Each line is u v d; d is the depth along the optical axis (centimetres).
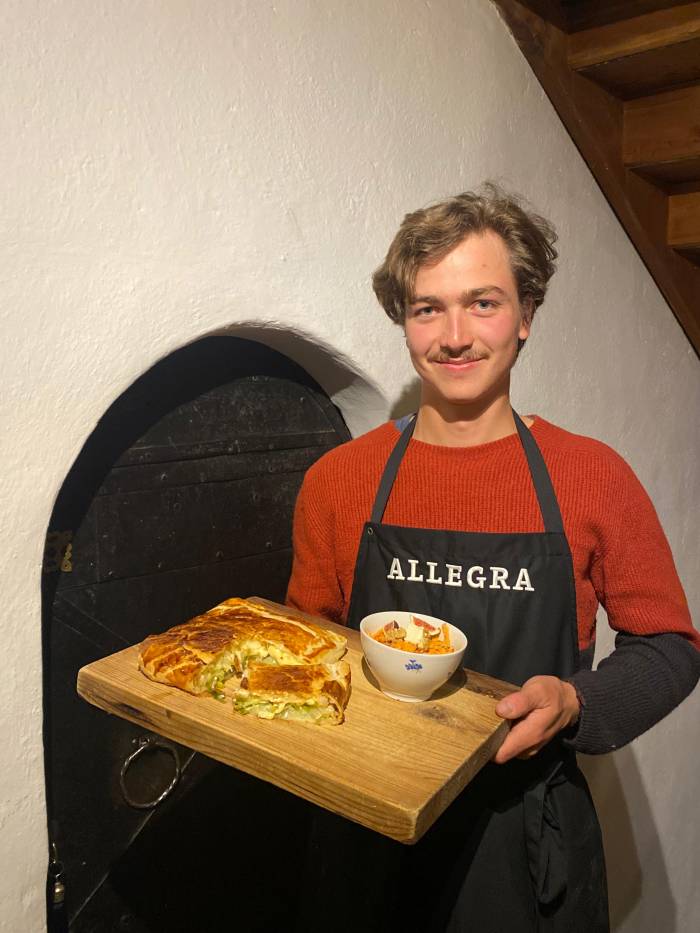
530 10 147
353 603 106
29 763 94
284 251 116
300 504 113
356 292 128
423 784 70
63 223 90
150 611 117
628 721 92
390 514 105
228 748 77
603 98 164
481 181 147
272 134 112
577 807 101
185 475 119
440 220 91
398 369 137
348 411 144
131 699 84
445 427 103
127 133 95
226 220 107
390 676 83
